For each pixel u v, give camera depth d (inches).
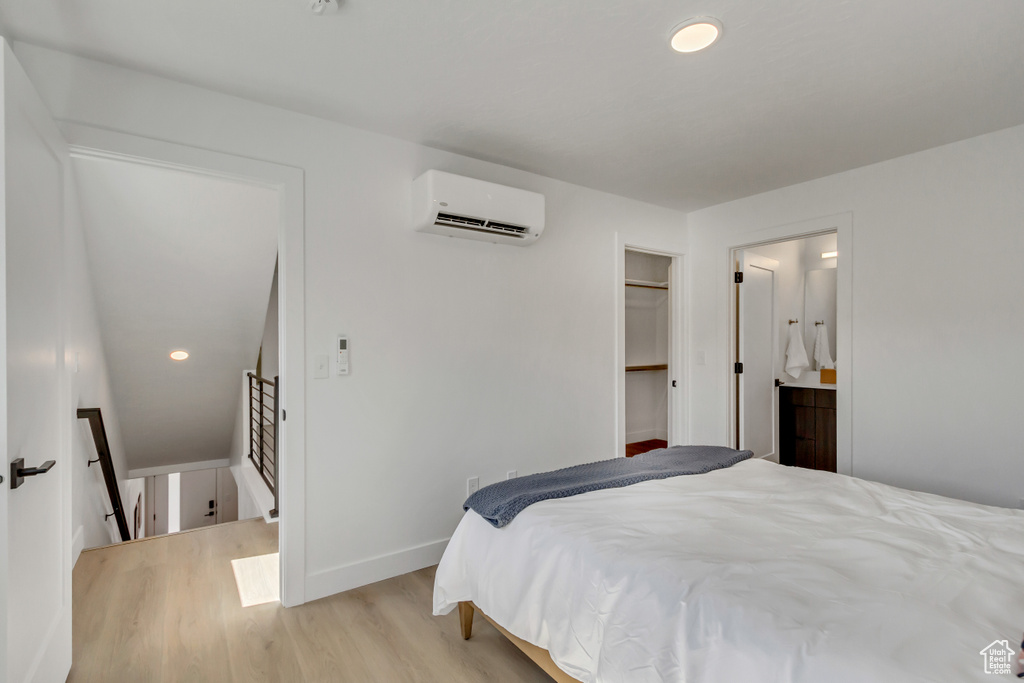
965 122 99.2
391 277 105.9
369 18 66.9
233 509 289.3
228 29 69.1
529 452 127.9
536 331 129.5
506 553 70.2
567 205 135.7
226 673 72.7
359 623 86.7
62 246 70.3
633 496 76.6
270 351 202.8
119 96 78.2
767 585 48.8
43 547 61.3
